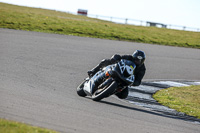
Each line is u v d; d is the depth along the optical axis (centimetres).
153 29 13250
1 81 2997
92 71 2827
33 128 1516
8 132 1378
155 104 3231
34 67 4159
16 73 3603
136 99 3328
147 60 6253
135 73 2652
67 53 5647
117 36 9156
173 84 4528
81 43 7000
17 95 2417
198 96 3803
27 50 5338
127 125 2028
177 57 7144
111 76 2539
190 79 5166
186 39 10950
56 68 4353
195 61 6994
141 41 9081
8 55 4678
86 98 2866
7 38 6250
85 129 1753
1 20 8700
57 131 1611
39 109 2039
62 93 2934
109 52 6391
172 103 3341
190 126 2436
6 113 1802
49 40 6769
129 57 2606
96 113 2222
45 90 2933
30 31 7688
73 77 3978
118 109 2544
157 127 2147
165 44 9206
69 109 2197
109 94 2570
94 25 11012
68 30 8800
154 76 4950
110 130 1823
